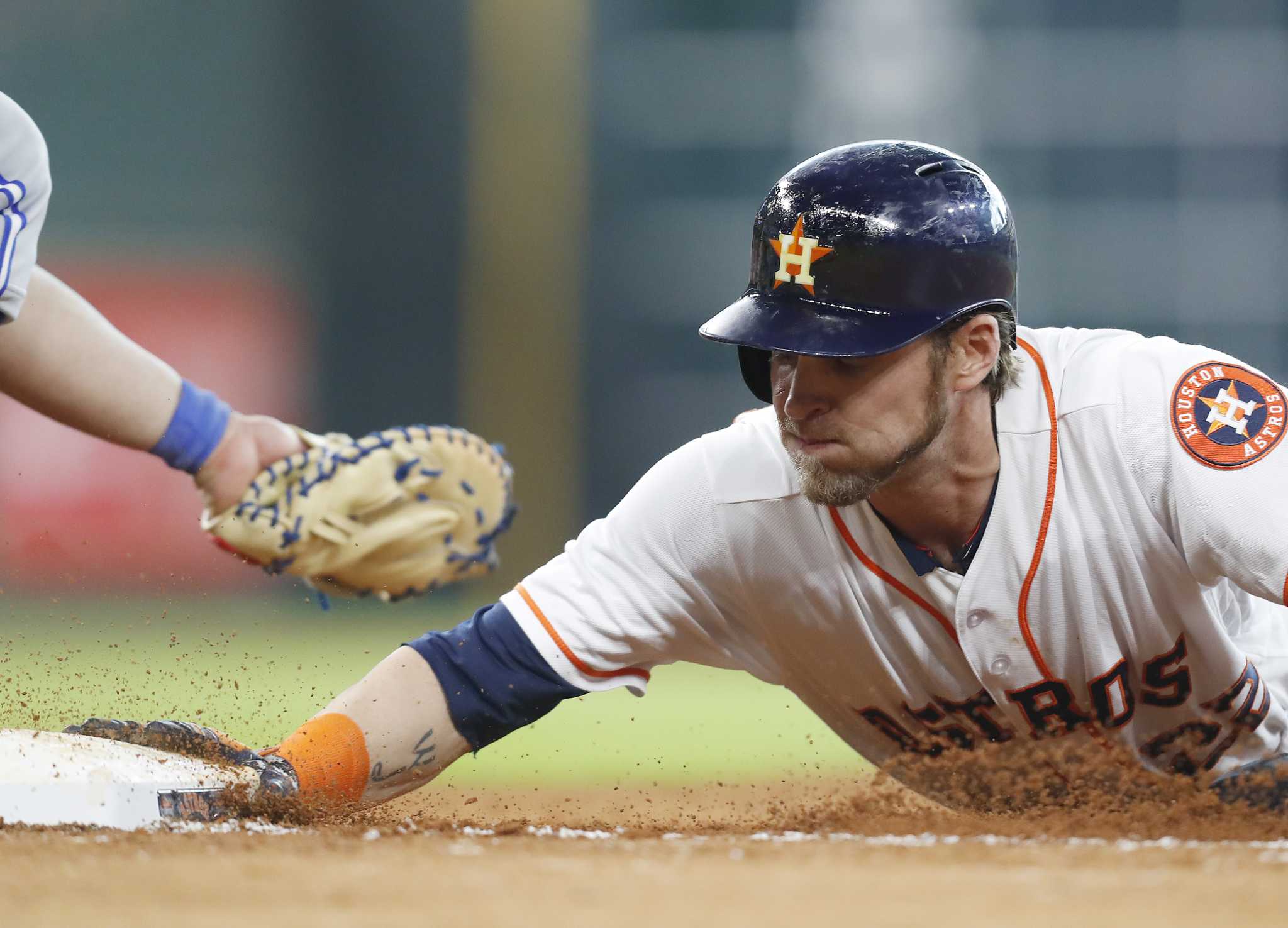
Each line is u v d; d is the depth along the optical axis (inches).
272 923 266.2
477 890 297.9
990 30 2404.0
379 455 527.2
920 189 402.6
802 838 381.4
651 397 2476.6
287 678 1471.5
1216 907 279.7
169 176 2493.8
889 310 397.1
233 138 2501.2
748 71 2420.0
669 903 284.5
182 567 2229.3
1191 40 2393.0
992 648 427.2
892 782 586.2
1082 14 2396.7
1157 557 410.9
